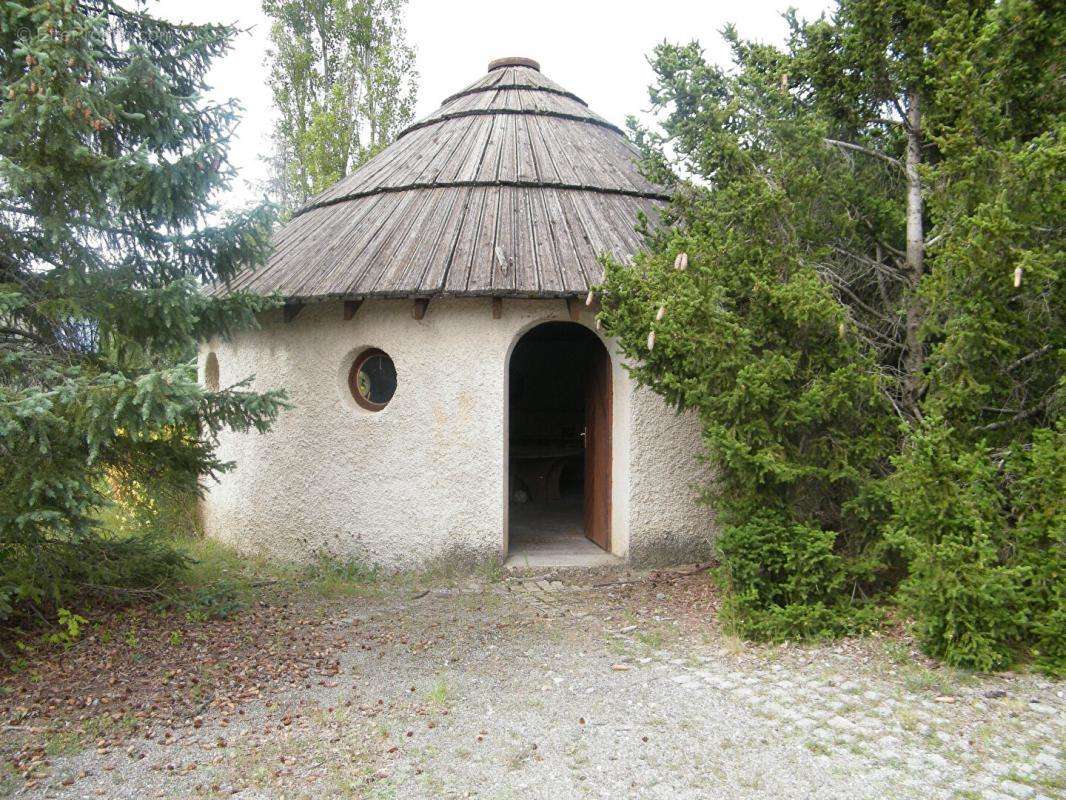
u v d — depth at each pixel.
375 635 5.60
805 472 4.99
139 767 3.66
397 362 7.37
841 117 6.15
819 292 4.93
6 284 4.72
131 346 5.32
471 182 8.20
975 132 4.88
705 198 5.98
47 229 4.59
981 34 4.81
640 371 5.32
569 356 13.61
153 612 6.06
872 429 5.29
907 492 4.66
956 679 4.41
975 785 3.35
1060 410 4.93
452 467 7.23
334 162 17.80
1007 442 5.15
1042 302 4.77
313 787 3.46
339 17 18.58
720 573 5.47
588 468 8.62
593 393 8.37
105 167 4.57
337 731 4.02
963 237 4.62
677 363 5.14
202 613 5.99
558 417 13.53
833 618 5.12
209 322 5.82
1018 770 3.46
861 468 5.26
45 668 4.90
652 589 6.68
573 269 7.01
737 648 5.06
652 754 3.71
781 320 5.14
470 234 7.45
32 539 4.95
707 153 5.64
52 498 4.54
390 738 3.93
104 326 5.06
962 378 4.84
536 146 8.98
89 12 5.24
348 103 18.70
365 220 8.13
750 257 5.29
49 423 4.31
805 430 5.22
